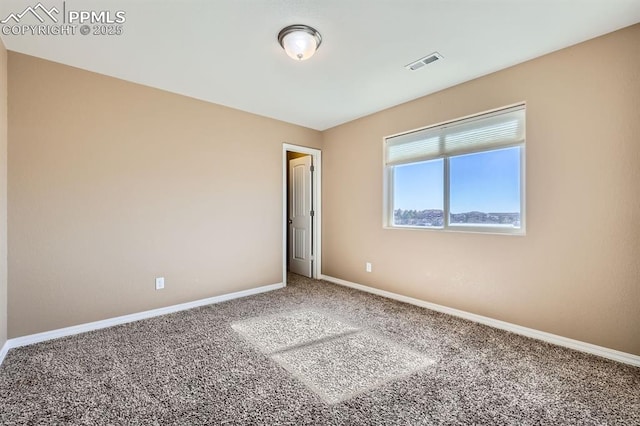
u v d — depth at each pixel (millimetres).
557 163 2389
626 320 2092
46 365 2055
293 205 5277
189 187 3301
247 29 2104
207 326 2775
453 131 3125
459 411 1599
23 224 2381
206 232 3436
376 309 3275
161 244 3100
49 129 2494
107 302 2771
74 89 2617
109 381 1864
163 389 1785
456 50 2389
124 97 2877
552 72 2410
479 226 2951
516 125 2664
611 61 2139
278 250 4148
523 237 2588
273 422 1515
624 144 2092
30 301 2408
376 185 3891
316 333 2631
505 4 1849
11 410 1592
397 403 1667
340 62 2572
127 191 2885
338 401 1685
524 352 2262
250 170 3842
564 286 2363
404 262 3562
